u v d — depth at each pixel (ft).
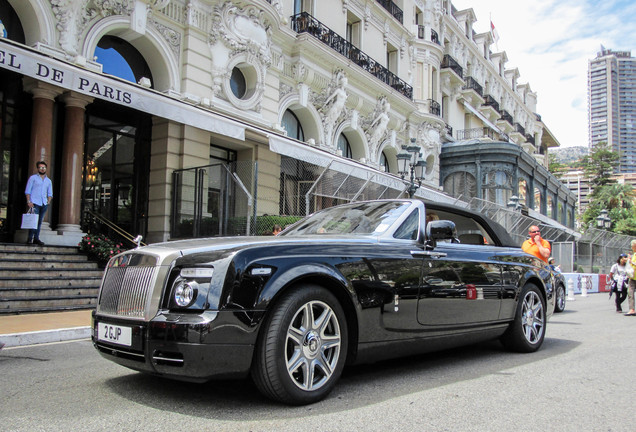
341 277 10.71
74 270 29.84
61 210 34.47
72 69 27.78
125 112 41.27
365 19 70.03
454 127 102.47
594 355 16.52
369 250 11.73
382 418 9.26
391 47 77.51
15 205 33.99
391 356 12.12
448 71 96.12
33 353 16.37
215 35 43.88
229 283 9.20
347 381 12.08
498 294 15.26
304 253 10.46
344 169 43.78
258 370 9.40
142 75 41.27
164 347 8.99
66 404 9.98
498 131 117.91
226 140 45.52
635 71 581.53
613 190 204.33
